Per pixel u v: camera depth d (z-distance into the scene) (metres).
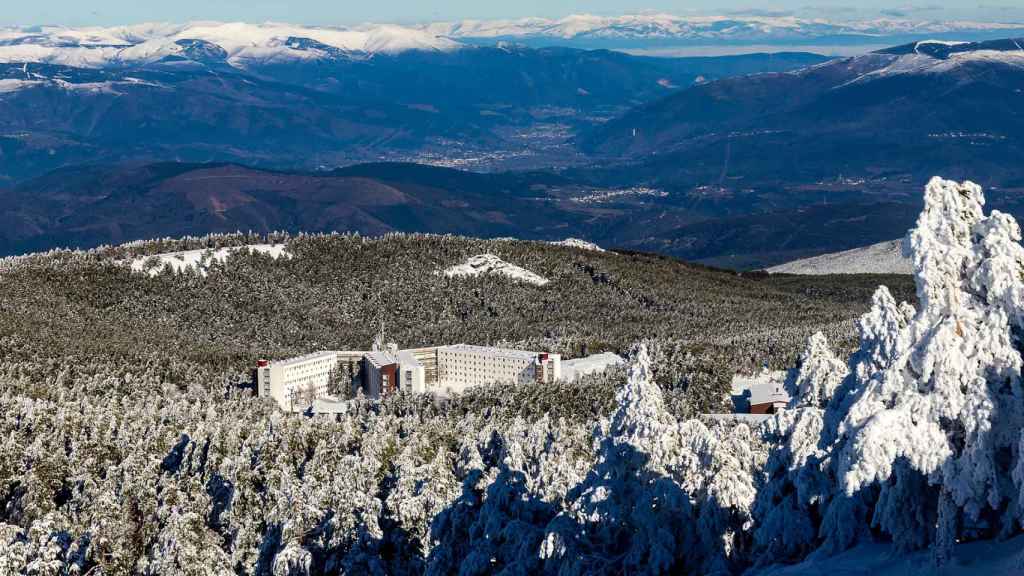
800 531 55.94
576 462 88.19
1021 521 47.97
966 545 50.09
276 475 115.12
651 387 63.47
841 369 63.38
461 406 188.12
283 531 93.69
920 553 50.12
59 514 113.44
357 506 90.88
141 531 105.88
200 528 95.94
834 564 51.69
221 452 130.75
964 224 52.09
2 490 134.62
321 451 127.88
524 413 177.62
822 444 56.44
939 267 51.47
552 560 62.81
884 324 53.97
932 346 49.94
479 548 69.56
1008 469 50.12
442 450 97.75
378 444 122.75
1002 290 49.91
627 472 62.97
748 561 59.41
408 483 91.25
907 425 49.84
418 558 86.50
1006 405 49.88
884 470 49.88
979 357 49.88
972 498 48.91
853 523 53.16
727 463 61.50
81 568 103.25
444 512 77.81
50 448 143.00
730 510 60.38
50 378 194.12
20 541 112.81
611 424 64.31
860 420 51.69
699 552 60.69
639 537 60.81
